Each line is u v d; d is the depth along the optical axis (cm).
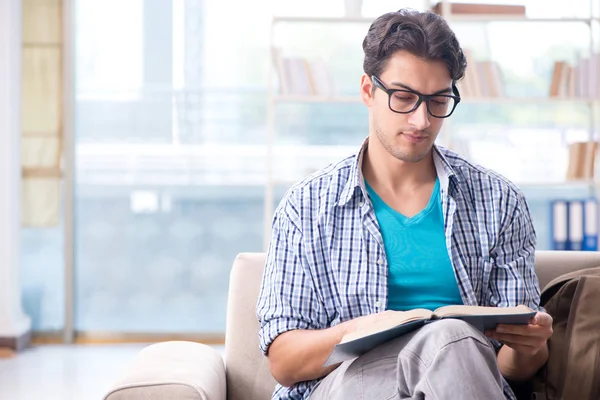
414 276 201
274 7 568
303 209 206
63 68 561
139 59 569
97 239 572
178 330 576
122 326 575
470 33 568
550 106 570
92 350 547
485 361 158
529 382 207
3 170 538
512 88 570
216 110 571
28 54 560
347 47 570
